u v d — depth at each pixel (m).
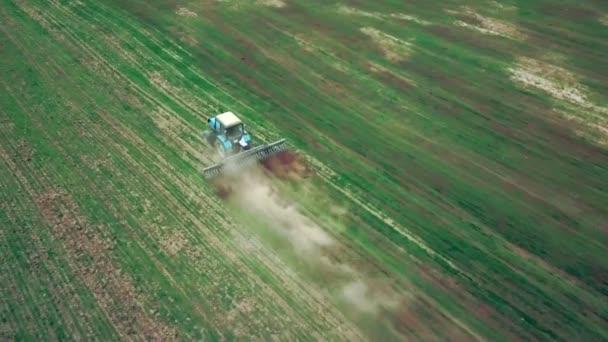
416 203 20.59
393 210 20.27
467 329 15.85
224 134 21.73
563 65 29.17
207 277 17.45
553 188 21.30
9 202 20.47
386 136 24.31
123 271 17.67
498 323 16.02
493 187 21.39
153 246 18.59
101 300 16.70
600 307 16.41
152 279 17.39
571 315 16.20
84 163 22.47
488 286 17.19
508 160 22.83
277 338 15.54
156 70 29.12
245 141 21.78
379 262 18.06
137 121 25.08
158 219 19.72
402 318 16.20
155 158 22.78
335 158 22.91
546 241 18.84
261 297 16.80
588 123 24.83
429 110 25.97
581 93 26.86
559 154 23.08
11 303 16.62
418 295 16.92
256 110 25.91
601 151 23.19
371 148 23.55
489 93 27.12
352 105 26.39
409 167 22.47
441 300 16.75
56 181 21.50
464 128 24.73
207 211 20.09
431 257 18.25
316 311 16.36
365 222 19.72
